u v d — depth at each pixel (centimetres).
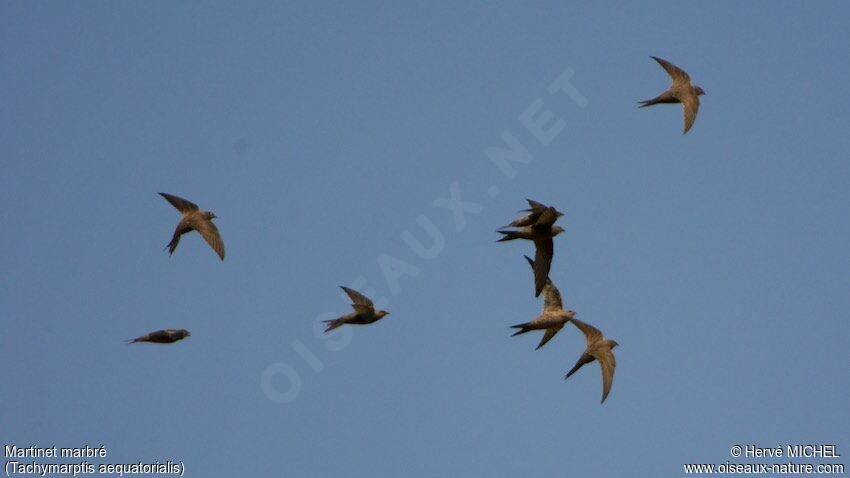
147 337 3381
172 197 3434
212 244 3394
